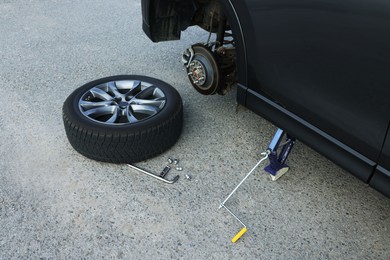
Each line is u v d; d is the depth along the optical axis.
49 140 2.49
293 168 2.32
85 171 2.25
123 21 4.34
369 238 1.89
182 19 2.77
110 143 2.14
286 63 1.79
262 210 2.03
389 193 1.55
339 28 1.51
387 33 1.36
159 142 2.26
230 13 2.00
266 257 1.78
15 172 2.23
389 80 1.40
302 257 1.78
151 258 1.76
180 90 3.08
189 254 1.78
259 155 2.42
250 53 1.98
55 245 1.81
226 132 2.61
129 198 2.08
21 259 1.74
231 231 1.90
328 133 1.73
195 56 2.55
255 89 2.05
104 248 1.80
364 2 1.40
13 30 4.09
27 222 1.92
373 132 1.53
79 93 2.49
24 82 3.13
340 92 1.60
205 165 2.32
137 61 3.50
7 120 2.67
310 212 2.03
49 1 4.89
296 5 1.64
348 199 2.11
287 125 1.91
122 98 2.52
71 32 4.06
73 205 2.03
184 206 2.04
